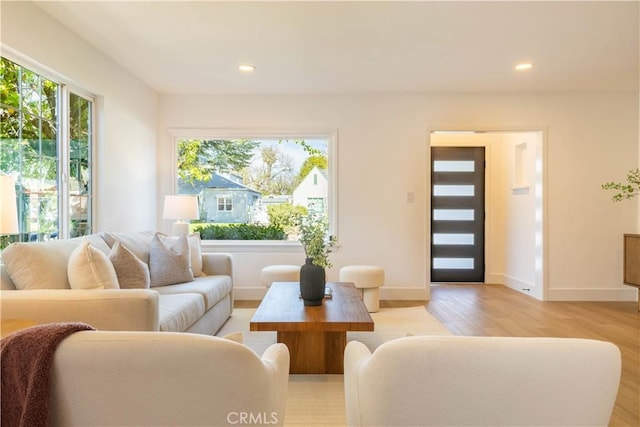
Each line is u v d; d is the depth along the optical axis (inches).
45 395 33.5
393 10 103.1
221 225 189.5
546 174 178.1
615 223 177.9
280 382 45.2
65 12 104.7
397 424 36.3
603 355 33.5
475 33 117.0
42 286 78.2
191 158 189.0
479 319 145.1
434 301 176.1
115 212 141.9
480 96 178.9
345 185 181.2
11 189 65.9
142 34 118.3
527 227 194.2
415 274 181.0
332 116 181.5
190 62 141.6
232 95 182.1
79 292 72.8
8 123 97.9
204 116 181.8
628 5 99.7
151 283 119.9
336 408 79.6
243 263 183.0
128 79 151.0
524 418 34.5
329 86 169.6
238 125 182.1
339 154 181.2
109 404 34.0
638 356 107.3
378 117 180.9
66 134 118.6
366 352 48.6
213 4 100.4
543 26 112.0
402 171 181.0
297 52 132.1
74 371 33.4
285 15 106.1
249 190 190.1
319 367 97.0
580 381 33.6
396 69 148.2
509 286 211.8
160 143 181.3
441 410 35.2
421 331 129.3
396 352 35.0
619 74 153.8
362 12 104.3
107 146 135.9
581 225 178.2
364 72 151.7
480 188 223.9
